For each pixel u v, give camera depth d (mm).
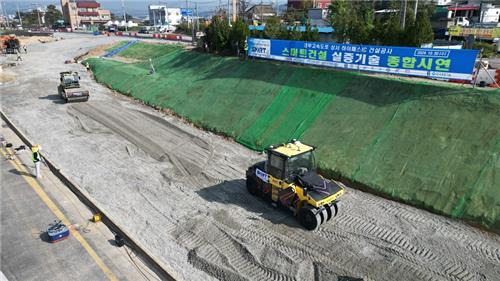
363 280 10109
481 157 14125
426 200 13672
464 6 62844
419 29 22578
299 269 10570
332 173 16250
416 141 15953
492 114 15438
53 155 18750
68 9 132125
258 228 12539
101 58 49438
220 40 32719
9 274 10344
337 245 11609
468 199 13078
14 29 122812
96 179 16156
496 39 47656
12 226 12570
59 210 13625
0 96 31141
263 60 27484
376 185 14922
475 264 10703
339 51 22109
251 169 14414
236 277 10234
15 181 15898
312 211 12039
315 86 21781
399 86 18938
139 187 15477
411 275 10289
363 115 18484
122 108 27094
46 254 11141
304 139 18719
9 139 21172
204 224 12758
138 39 64062
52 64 49000
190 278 10258
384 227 12516
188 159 18281
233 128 21688
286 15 62969
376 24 24891
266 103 22422
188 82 29375
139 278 10242
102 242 11781
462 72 17656
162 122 23875
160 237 12094
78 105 27812
